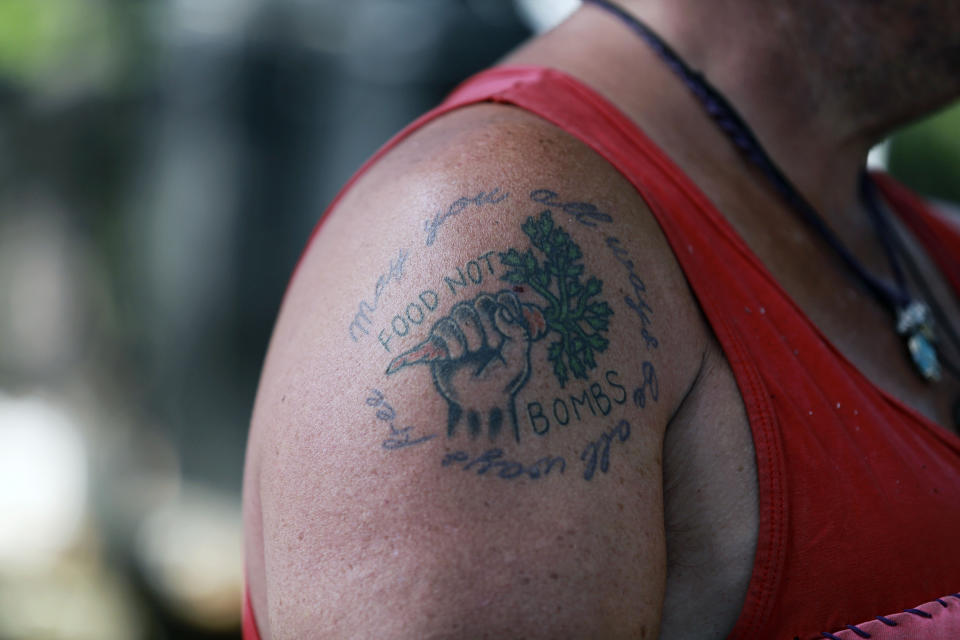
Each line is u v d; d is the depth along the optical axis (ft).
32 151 22.52
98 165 21.59
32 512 20.02
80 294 22.09
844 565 2.71
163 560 18.78
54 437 21.90
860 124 3.76
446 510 2.23
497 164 2.63
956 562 2.90
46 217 22.44
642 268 2.63
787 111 3.63
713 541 2.69
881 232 4.14
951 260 4.64
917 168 18.57
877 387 3.06
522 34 20.20
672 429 2.68
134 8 21.54
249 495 2.93
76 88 21.88
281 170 20.18
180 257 20.72
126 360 21.67
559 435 2.32
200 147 20.38
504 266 2.46
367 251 2.61
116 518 19.90
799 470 2.70
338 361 2.45
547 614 2.20
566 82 3.08
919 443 3.06
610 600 2.27
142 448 21.25
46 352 22.62
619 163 2.84
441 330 2.38
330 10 19.76
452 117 3.00
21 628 16.84
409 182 2.68
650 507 2.40
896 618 2.68
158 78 20.81
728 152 3.43
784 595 2.66
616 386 2.43
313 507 2.34
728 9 3.49
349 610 2.22
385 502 2.25
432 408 2.30
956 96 3.70
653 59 3.40
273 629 2.43
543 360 2.38
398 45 19.58
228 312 20.52
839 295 3.42
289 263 20.49
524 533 2.23
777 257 3.27
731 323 2.79
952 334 4.25
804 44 3.54
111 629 17.46
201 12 20.45
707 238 2.89
